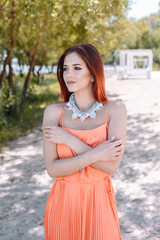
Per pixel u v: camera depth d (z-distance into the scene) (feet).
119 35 41.57
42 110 34.24
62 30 31.73
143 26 51.13
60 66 5.69
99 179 5.62
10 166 17.33
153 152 17.98
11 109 29.68
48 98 43.42
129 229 10.07
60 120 5.69
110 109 5.47
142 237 9.55
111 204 5.82
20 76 69.46
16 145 21.66
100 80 5.36
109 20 32.37
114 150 5.20
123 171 15.39
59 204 5.66
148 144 19.71
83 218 5.56
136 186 13.47
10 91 31.01
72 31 32.48
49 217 5.83
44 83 69.36
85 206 5.54
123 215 11.03
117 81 70.38
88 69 5.25
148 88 53.36
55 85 64.03
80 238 5.56
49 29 30.91
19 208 12.26
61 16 25.16
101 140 5.46
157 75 85.97
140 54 79.00
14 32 30.48
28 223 11.09
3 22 29.35
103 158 5.21
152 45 153.48
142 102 38.17
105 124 5.47
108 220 5.63
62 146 5.50
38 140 22.84
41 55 65.77
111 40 40.88
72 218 5.57
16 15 27.66
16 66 70.23
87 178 5.51
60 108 5.69
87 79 5.31
